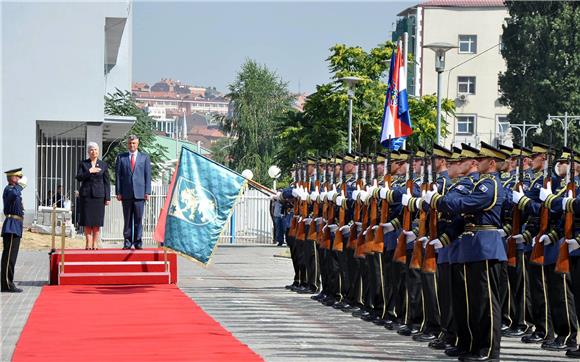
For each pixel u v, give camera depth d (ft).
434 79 256.32
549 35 201.26
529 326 50.78
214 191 68.49
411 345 45.73
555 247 45.06
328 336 47.65
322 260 62.13
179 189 68.44
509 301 51.06
